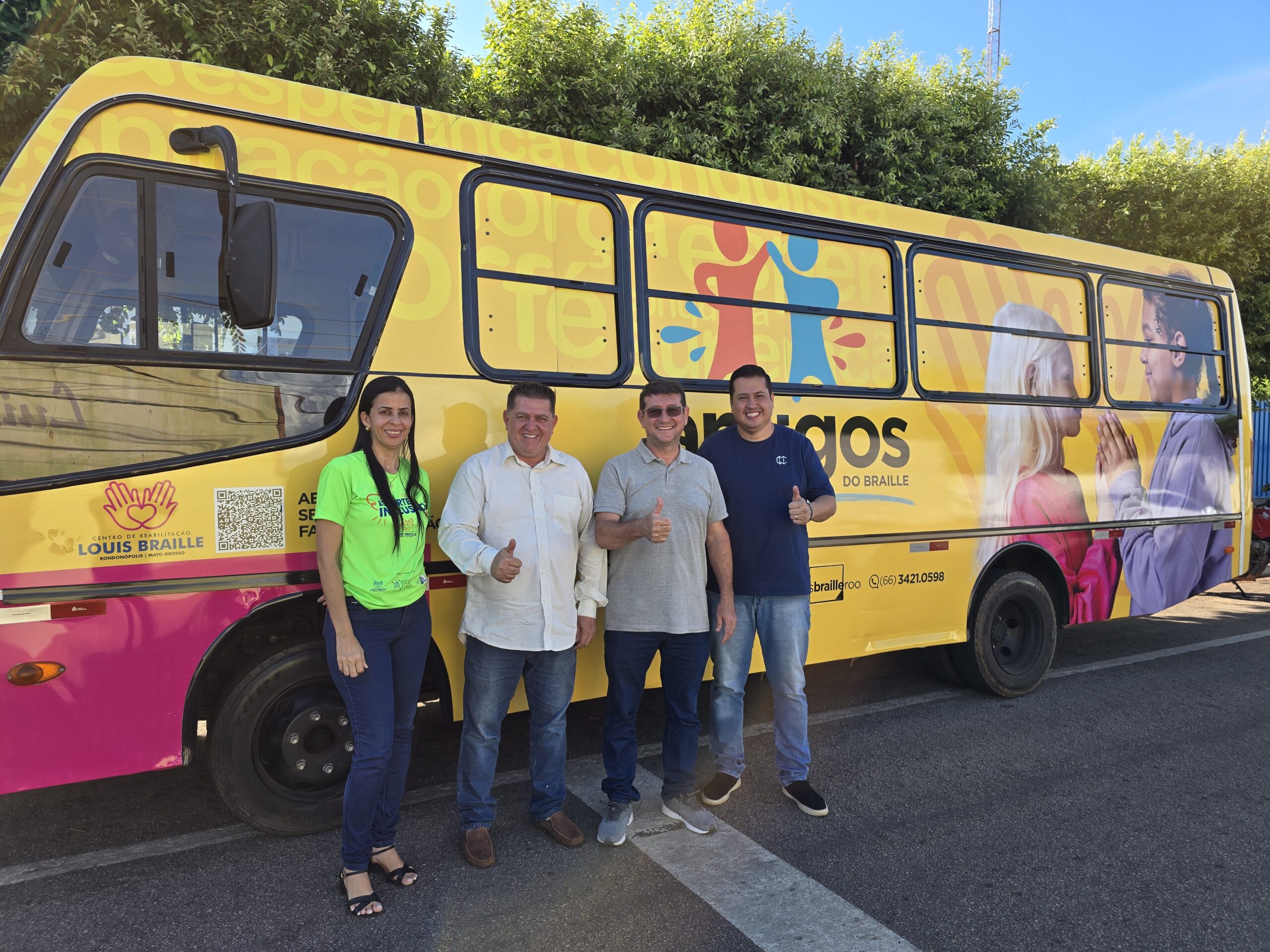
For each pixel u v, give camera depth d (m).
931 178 10.97
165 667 2.91
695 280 4.16
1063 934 2.69
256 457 3.04
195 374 2.97
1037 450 5.42
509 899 2.87
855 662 6.27
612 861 3.15
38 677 2.72
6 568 2.68
